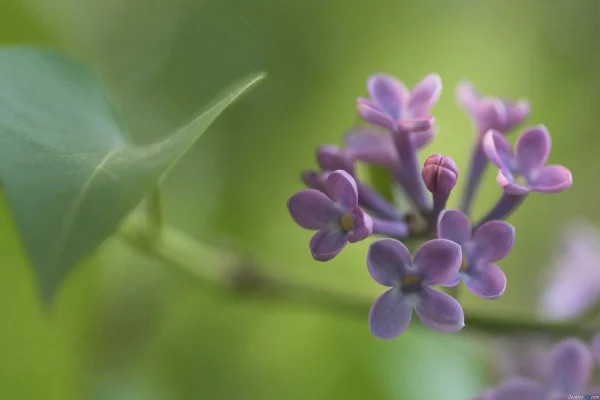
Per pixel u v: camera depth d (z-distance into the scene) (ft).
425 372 1.23
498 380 1.16
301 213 0.94
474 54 1.41
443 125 1.37
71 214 0.89
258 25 1.34
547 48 1.48
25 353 1.16
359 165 1.13
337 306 1.17
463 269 0.95
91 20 1.33
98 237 0.89
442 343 1.23
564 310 1.20
